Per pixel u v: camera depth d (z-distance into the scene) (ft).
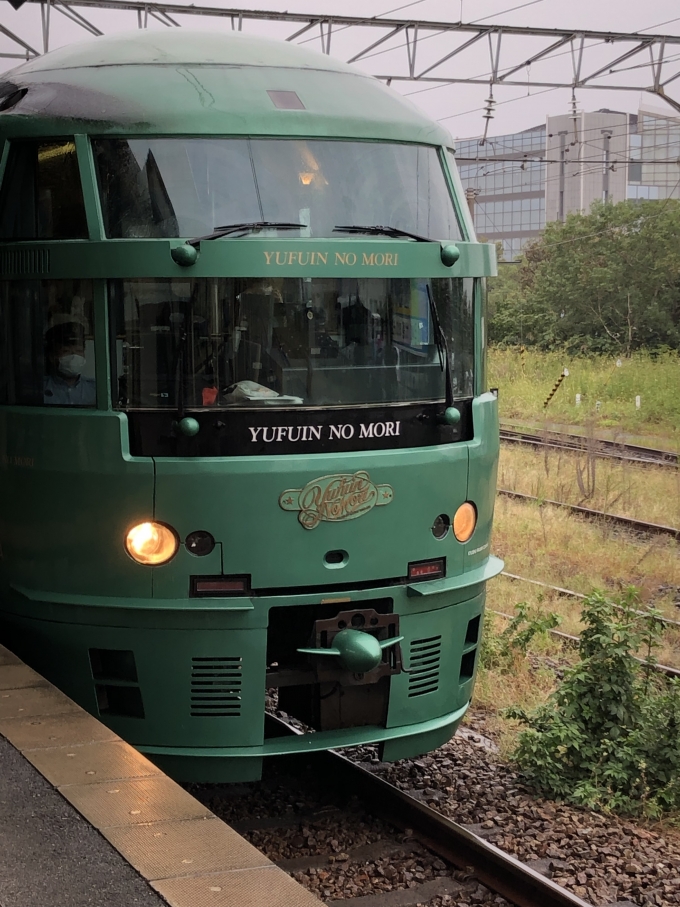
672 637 30.09
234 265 17.52
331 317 18.37
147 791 14.15
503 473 55.06
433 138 20.62
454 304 19.75
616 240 115.24
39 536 18.85
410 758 21.77
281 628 20.16
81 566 18.42
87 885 11.76
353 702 19.26
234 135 18.49
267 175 18.53
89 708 18.92
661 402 83.30
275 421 17.98
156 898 11.53
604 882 17.06
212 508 17.72
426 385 19.29
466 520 19.94
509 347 116.98
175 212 18.07
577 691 21.74
